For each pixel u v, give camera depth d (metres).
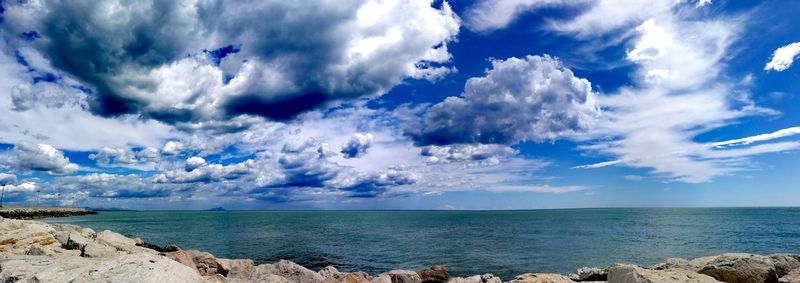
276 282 16.86
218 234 78.38
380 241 61.72
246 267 22.20
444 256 43.56
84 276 8.29
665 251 48.62
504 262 39.12
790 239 64.69
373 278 22.77
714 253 47.00
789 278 14.88
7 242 14.51
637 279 11.37
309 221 148.38
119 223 122.56
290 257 43.91
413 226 108.25
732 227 94.94
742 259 14.84
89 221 131.38
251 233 81.19
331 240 63.94
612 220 136.62
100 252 14.37
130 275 8.36
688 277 12.12
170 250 24.36
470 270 34.75
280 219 171.88
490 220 149.12
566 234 74.50
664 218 152.38
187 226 108.88
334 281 20.66
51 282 8.05
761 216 167.88
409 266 37.31
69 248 15.39
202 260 22.31
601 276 19.81
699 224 108.00
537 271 34.22
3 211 125.44
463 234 75.62
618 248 50.94
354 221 147.75
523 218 165.38
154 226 107.25
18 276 8.25
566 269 35.41
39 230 16.02
